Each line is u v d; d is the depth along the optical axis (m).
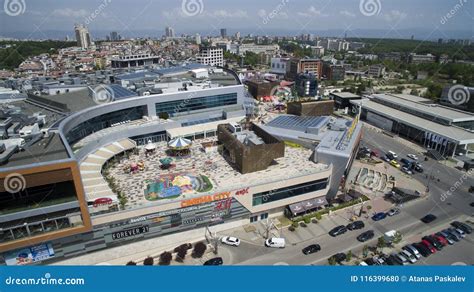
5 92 110.75
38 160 56.66
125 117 105.81
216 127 108.00
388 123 145.88
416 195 87.56
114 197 65.75
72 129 84.94
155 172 80.81
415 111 143.62
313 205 80.56
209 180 75.69
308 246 67.38
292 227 73.88
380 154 119.19
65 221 58.50
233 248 67.94
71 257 61.53
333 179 84.50
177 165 84.94
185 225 68.75
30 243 55.50
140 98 105.50
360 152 118.69
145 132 100.62
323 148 86.00
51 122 81.50
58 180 55.41
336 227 74.12
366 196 88.12
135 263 63.53
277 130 106.06
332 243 69.50
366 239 70.06
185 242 69.75
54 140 66.81
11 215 53.16
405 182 97.25
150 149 91.38
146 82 126.75
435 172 103.94
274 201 76.44
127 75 139.38
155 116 109.81
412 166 106.88
